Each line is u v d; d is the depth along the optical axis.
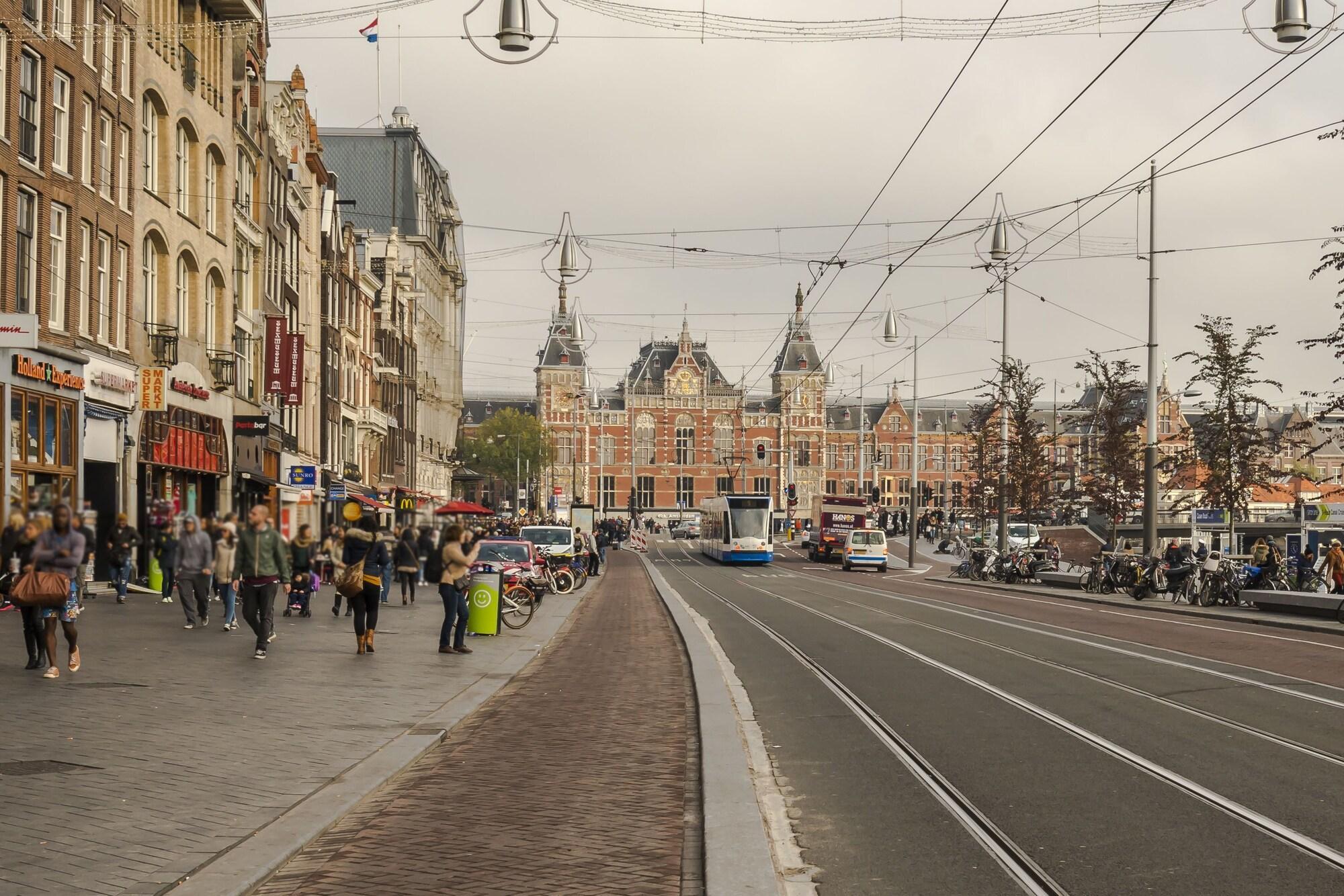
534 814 9.29
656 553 96.00
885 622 29.06
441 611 31.33
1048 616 31.48
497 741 12.57
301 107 55.50
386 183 86.19
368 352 69.50
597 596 41.38
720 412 167.50
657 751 12.02
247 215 44.97
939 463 174.38
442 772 10.88
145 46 34.94
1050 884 7.31
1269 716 13.70
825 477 171.62
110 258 32.56
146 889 7.02
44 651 16.47
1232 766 10.82
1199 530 59.56
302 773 10.34
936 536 105.56
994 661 19.78
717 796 9.49
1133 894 7.08
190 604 23.67
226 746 11.38
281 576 18.98
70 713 12.92
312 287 56.75
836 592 44.53
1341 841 8.20
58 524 15.88
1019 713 14.01
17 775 9.84
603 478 164.88
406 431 82.31
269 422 45.94
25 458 27.14
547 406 164.88
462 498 101.06
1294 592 32.81
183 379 37.50
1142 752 11.49
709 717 13.55
